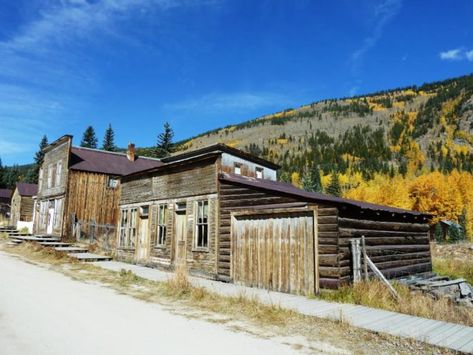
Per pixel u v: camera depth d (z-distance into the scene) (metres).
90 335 6.50
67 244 23.17
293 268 11.71
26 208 46.53
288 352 6.04
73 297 9.82
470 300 12.40
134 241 19.33
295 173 159.62
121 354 5.62
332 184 95.06
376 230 13.70
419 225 17.98
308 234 11.55
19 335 6.34
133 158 36.34
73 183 30.16
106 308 8.70
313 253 11.30
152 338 6.48
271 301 9.23
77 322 7.32
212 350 5.96
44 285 11.46
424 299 10.19
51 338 6.25
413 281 14.80
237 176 15.99
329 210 11.13
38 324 7.06
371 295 9.95
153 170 18.42
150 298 10.13
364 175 151.38
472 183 96.50
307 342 6.62
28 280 12.24
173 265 16.25
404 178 153.88
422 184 77.38
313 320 8.03
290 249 11.91
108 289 11.30
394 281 13.23
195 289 10.57
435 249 29.33
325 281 10.88
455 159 185.62
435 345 6.37
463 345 6.32
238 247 13.50
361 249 11.80
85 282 12.46
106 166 32.75
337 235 10.87
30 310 8.12
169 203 17.20
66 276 13.59
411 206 78.25
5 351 5.52
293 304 9.62
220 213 14.47
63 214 29.23
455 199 71.38
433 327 7.45
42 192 34.62
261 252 12.71
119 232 20.70
